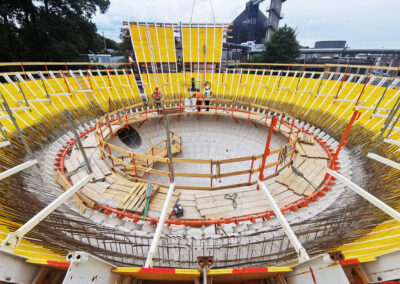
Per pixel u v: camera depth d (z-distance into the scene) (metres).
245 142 19.73
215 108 21.08
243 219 8.74
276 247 7.43
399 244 5.49
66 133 16.08
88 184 10.77
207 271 3.62
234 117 20.70
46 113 16.83
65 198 5.40
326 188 10.67
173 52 30.88
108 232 7.23
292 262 6.18
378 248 5.78
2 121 13.65
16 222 6.52
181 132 21.22
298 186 10.73
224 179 16.41
